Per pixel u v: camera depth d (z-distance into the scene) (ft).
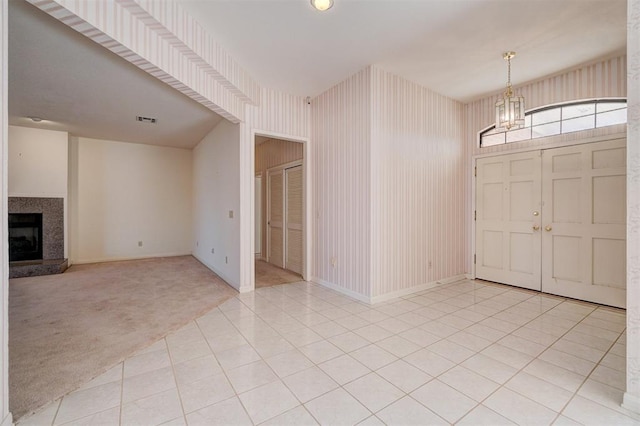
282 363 6.96
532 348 7.68
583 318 9.75
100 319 9.68
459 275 15.06
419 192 13.09
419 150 13.08
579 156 11.66
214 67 9.43
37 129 16.97
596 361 7.02
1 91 4.67
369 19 8.34
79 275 15.92
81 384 6.14
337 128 12.89
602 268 11.09
